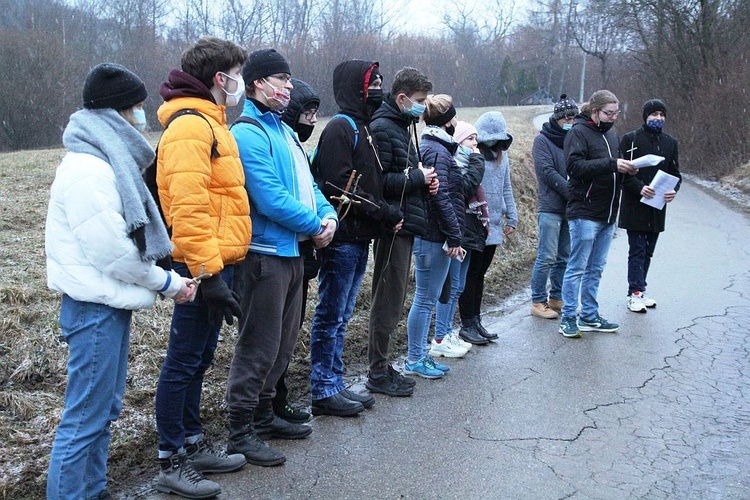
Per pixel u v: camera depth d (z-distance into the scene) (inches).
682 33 1020.5
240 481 141.4
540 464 151.5
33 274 208.8
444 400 187.2
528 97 2361.0
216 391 176.4
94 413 118.1
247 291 145.9
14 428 147.3
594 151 235.9
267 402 160.1
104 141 113.0
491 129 235.5
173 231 124.3
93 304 115.6
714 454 157.6
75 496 117.1
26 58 902.4
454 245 193.8
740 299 293.3
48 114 919.7
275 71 145.9
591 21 1628.9
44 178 370.3
